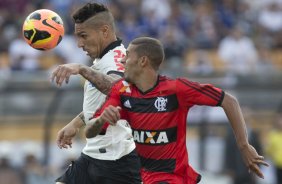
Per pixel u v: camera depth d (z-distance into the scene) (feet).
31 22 68.64
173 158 66.13
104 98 70.59
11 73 157.58
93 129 63.21
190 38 196.44
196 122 148.46
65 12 192.03
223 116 147.43
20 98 155.33
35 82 155.84
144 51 65.77
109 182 73.10
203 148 146.72
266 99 159.84
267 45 202.49
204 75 160.25
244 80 160.04
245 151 65.10
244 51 187.52
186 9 209.77
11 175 141.38
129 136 72.69
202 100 65.46
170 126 65.92
